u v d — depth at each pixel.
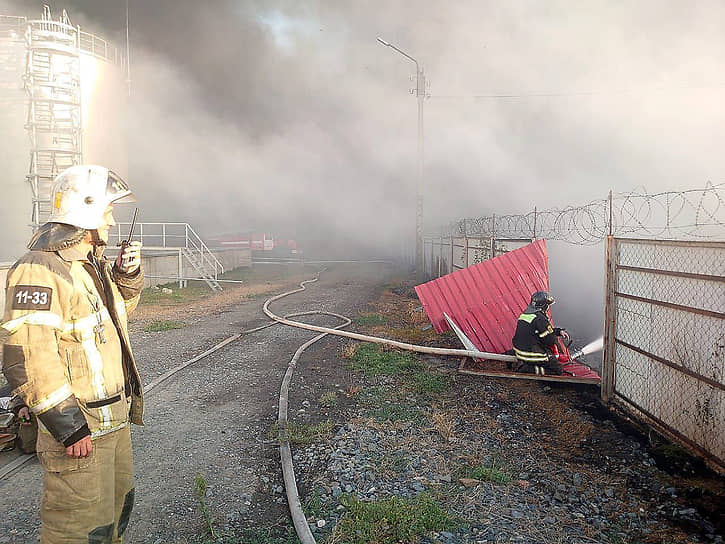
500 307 8.34
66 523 2.13
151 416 5.26
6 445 4.24
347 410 5.32
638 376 4.99
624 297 5.20
